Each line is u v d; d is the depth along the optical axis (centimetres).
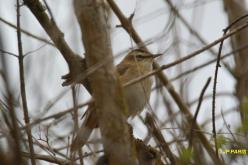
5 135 750
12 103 744
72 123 945
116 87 845
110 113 835
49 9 1011
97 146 943
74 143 924
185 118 1119
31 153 897
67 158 971
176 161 931
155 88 1235
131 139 869
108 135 833
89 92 1011
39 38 1006
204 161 886
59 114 866
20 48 959
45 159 1039
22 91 935
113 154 824
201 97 994
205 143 1034
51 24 1020
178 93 1222
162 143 977
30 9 1030
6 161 687
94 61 852
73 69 927
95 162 894
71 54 973
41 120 850
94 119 1144
